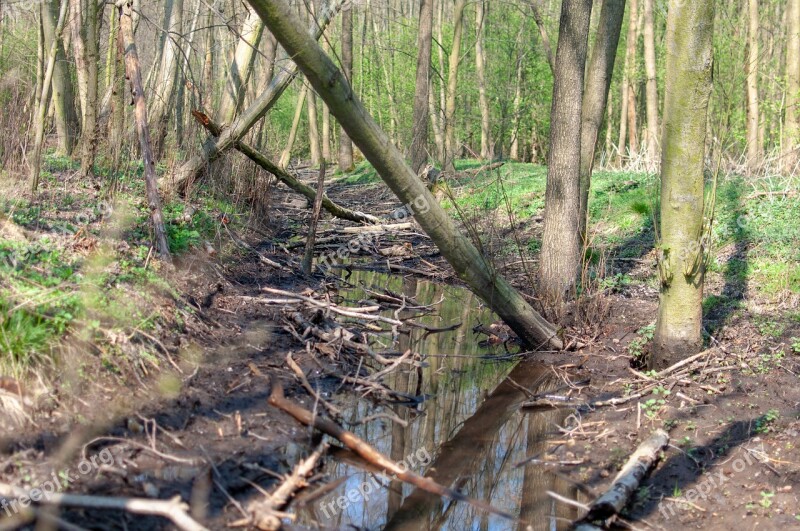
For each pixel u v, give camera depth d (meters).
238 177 12.19
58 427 4.77
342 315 8.67
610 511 4.95
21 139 9.00
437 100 26.50
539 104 29.23
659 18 27.02
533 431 6.50
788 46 14.90
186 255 8.62
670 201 6.97
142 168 11.39
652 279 10.27
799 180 11.69
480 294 7.88
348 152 26.31
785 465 5.50
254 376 6.50
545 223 9.00
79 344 5.29
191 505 4.56
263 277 9.80
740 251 9.91
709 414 6.37
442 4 30.39
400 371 7.77
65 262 6.41
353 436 5.56
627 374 7.53
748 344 7.60
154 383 5.73
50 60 8.21
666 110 6.84
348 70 24.11
